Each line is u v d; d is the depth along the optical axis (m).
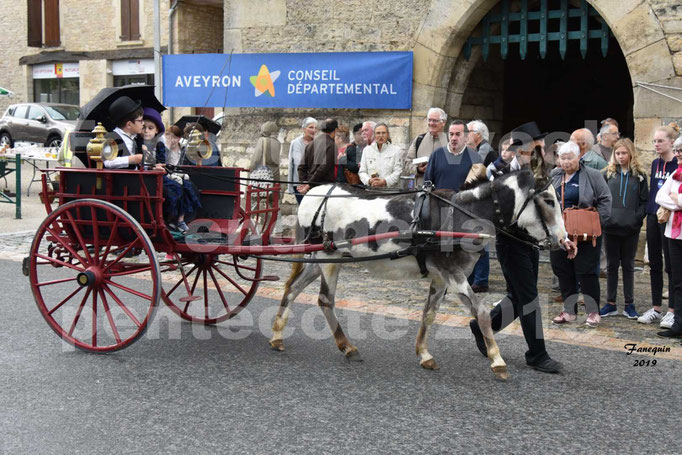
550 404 5.04
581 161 7.03
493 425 4.65
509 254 5.75
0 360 5.84
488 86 13.34
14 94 28.50
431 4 11.22
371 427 4.59
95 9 25.72
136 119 6.39
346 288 8.64
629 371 5.78
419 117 11.54
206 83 13.03
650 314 7.28
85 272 5.95
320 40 12.21
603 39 10.45
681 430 4.61
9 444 4.28
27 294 8.13
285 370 5.72
